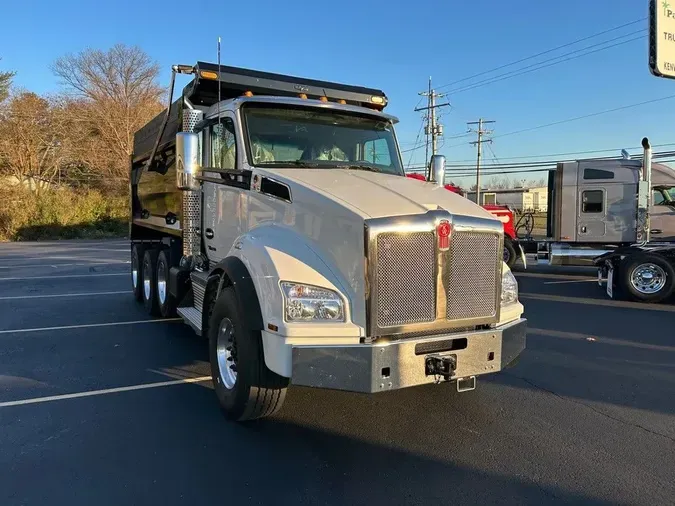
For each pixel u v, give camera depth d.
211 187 5.95
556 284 13.33
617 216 14.71
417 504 3.22
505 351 4.17
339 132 5.63
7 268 16.69
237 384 4.15
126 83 54.72
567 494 3.33
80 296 11.15
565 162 15.35
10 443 4.04
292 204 4.30
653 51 8.80
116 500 3.26
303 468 3.66
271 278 3.84
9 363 6.18
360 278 3.65
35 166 43.22
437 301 3.84
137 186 10.48
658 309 9.80
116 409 4.74
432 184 4.96
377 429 4.30
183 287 6.45
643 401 4.96
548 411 4.70
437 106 42.59
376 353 3.61
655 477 3.53
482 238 4.04
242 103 5.27
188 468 3.65
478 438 4.14
